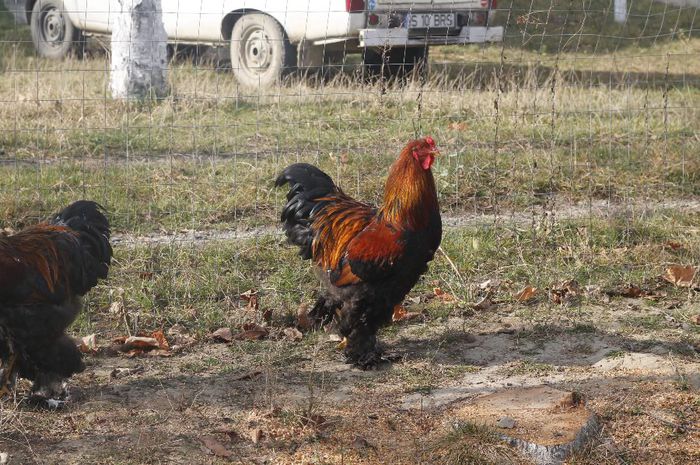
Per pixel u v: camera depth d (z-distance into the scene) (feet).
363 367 18.83
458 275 23.08
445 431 16.01
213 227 26.58
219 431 16.06
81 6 51.49
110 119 36.52
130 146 33.65
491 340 20.27
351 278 18.26
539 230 25.88
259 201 28.30
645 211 27.78
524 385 17.98
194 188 28.86
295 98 40.45
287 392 17.70
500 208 28.68
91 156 32.71
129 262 23.61
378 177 30.12
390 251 17.71
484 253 24.67
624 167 32.12
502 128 35.73
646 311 21.75
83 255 17.01
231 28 47.39
